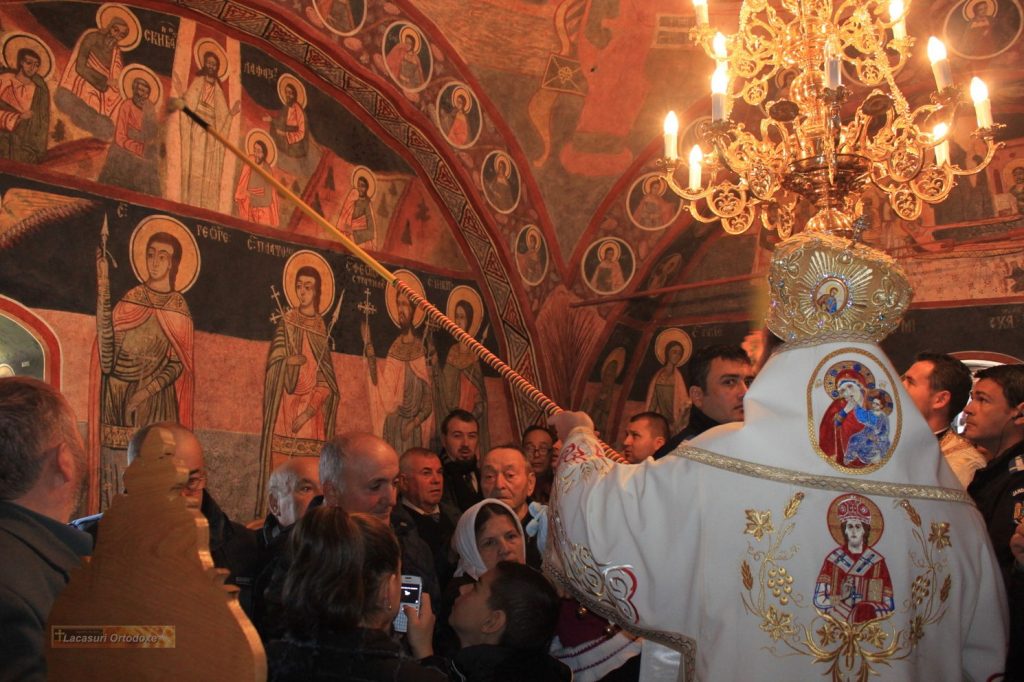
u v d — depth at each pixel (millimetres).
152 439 1847
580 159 10953
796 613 2088
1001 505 3557
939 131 5594
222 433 7633
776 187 5988
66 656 1852
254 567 4391
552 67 10258
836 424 2180
